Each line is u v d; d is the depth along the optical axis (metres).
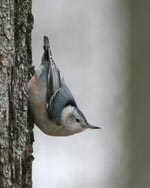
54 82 10.27
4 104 8.99
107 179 14.03
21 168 9.18
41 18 16.47
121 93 14.19
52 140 15.59
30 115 9.88
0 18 9.02
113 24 15.86
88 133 15.23
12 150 9.09
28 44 9.70
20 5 9.53
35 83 9.84
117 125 14.24
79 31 16.39
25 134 9.31
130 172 13.47
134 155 13.49
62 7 16.50
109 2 16.17
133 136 13.55
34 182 15.23
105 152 14.87
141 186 13.34
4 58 9.02
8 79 9.08
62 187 15.02
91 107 15.66
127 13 14.09
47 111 10.19
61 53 16.30
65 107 10.58
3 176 8.89
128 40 13.88
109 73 15.66
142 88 13.61
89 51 16.20
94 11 16.44
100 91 15.69
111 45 15.95
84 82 16.05
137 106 13.61
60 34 16.39
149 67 13.64
